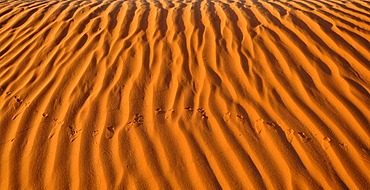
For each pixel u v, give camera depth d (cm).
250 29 418
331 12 445
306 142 272
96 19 471
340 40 382
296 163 257
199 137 284
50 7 526
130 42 411
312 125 286
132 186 250
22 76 370
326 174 248
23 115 317
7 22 482
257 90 327
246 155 267
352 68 340
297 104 307
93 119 307
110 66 372
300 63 354
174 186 248
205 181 250
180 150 274
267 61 362
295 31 406
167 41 408
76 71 369
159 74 356
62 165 268
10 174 264
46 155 277
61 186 253
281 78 338
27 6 538
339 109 297
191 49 391
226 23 436
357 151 261
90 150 278
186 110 310
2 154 280
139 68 366
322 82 328
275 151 268
